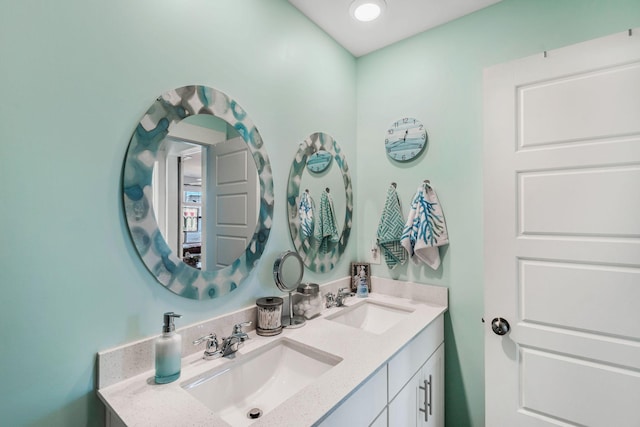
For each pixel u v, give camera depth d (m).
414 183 1.76
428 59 1.72
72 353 0.81
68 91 0.80
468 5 1.53
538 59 1.27
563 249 1.21
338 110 1.83
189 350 1.05
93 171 0.84
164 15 1.00
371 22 1.65
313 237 1.63
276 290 1.40
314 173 1.64
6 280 0.71
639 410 1.08
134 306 0.92
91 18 0.84
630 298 1.09
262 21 1.34
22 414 0.73
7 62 0.71
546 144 1.25
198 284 1.08
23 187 0.73
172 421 0.73
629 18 1.22
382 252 1.88
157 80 0.98
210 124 1.12
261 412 1.03
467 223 1.59
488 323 1.37
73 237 0.81
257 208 1.31
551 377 1.24
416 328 1.33
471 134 1.58
